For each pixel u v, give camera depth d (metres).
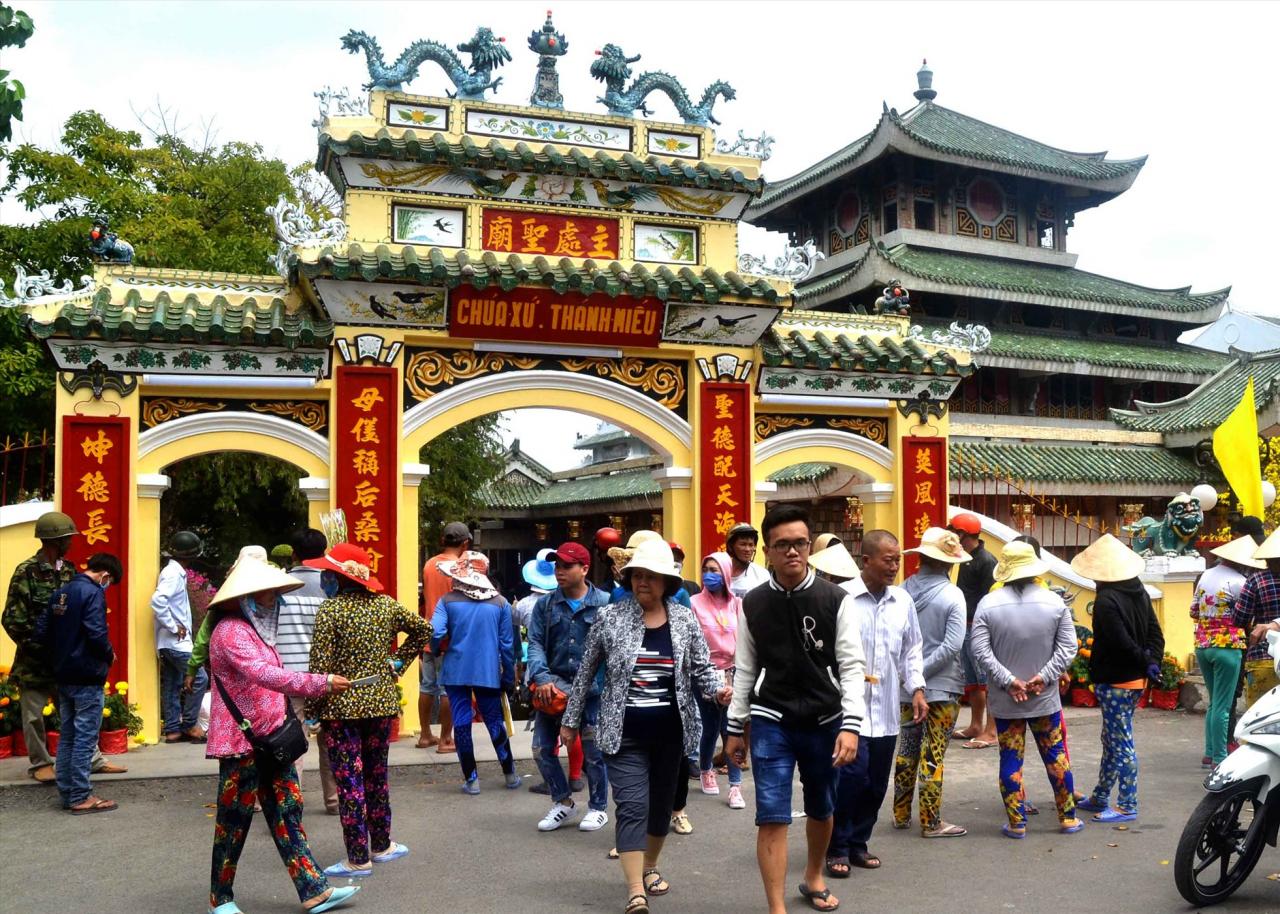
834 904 5.91
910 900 6.08
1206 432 24.22
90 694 8.05
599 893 6.22
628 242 12.09
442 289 10.99
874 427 13.25
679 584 6.14
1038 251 30.55
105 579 8.34
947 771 9.45
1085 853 6.97
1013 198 30.56
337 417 11.02
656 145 12.36
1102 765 7.80
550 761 7.57
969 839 7.30
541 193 11.79
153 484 10.65
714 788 8.58
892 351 12.98
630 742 5.85
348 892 5.96
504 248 11.69
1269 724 6.09
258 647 5.72
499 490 31.20
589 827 7.53
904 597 6.75
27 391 17.23
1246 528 9.42
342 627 6.53
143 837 7.45
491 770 9.59
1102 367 27.83
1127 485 23.14
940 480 13.23
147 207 20.77
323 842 7.27
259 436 11.04
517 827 7.68
